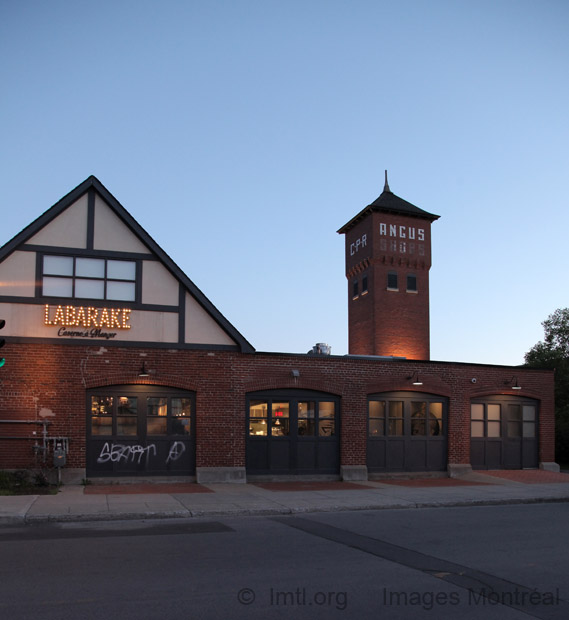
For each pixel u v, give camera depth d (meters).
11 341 17.20
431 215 65.56
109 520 12.62
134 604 6.77
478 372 22.92
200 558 9.06
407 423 21.77
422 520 13.17
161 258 18.75
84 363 17.75
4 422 16.91
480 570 8.62
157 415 18.52
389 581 7.96
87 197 18.44
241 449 19.12
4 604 6.71
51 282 17.78
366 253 64.31
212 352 19.09
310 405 20.45
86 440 17.70
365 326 64.12
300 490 17.48
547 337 38.81
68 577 7.85
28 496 14.76
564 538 11.05
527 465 23.67
